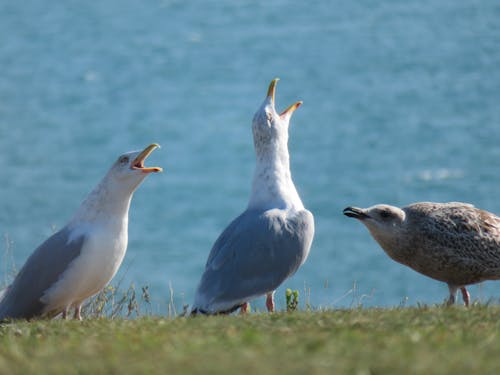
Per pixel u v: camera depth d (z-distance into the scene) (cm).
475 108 8575
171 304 1272
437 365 655
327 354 692
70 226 1139
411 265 1127
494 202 6088
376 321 853
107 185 1129
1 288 1322
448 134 7794
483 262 1081
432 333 784
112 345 771
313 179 6806
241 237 1130
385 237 1105
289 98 9756
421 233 1088
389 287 4166
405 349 704
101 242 1120
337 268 4509
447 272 1102
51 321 1005
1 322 1120
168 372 662
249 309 1168
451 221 1081
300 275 4428
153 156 8088
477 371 645
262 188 1191
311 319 880
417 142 7644
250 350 710
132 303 1309
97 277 1130
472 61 10394
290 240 1141
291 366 661
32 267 1128
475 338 759
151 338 792
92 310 1283
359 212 1111
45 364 719
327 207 6178
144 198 6694
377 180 6681
